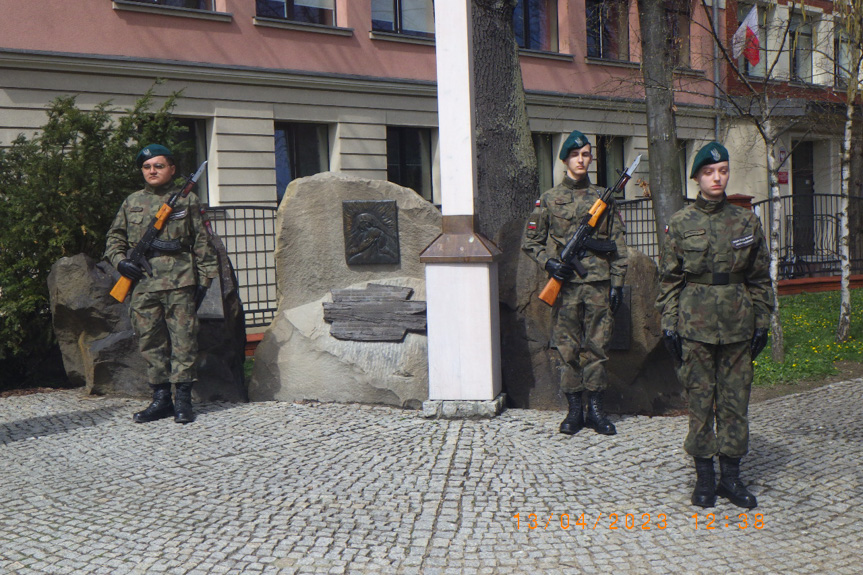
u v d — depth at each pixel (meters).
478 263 6.13
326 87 13.62
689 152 19.08
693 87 17.91
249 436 5.88
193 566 3.79
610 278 5.79
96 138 8.38
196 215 6.46
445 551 3.92
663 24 10.50
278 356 7.06
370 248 7.34
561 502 4.52
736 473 4.53
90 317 7.32
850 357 9.17
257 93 12.88
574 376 5.78
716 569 3.73
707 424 4.45
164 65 11.84
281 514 4.37
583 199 5.86
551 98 16.91
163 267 6.32
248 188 12.84
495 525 4.21
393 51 14.63
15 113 10.66
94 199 8.14
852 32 9.47
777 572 3.70
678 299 4.53
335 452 5.42
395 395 6.67
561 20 17.50
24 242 8.02
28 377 8.45
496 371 6.37
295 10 13.56
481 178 9.48
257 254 12.40
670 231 4.50
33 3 10.76
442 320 6.22
